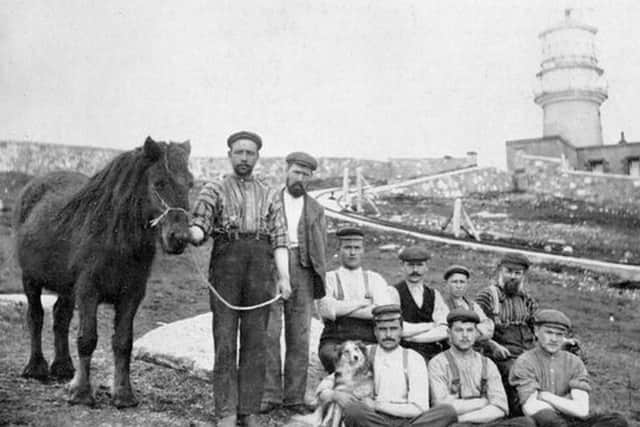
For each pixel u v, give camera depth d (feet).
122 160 20.63
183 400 21.36
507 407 19.43
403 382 19.35
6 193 46.55
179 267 41.88
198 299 36.14
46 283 22.48
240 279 18.71
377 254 48.19
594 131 76.59
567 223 62.95
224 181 19.20
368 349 20.04
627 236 58.23
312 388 22.40
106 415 19.29
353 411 18.44
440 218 63.52
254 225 18.88
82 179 25.12
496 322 22.43
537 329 20.39
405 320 22.24
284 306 21.62
